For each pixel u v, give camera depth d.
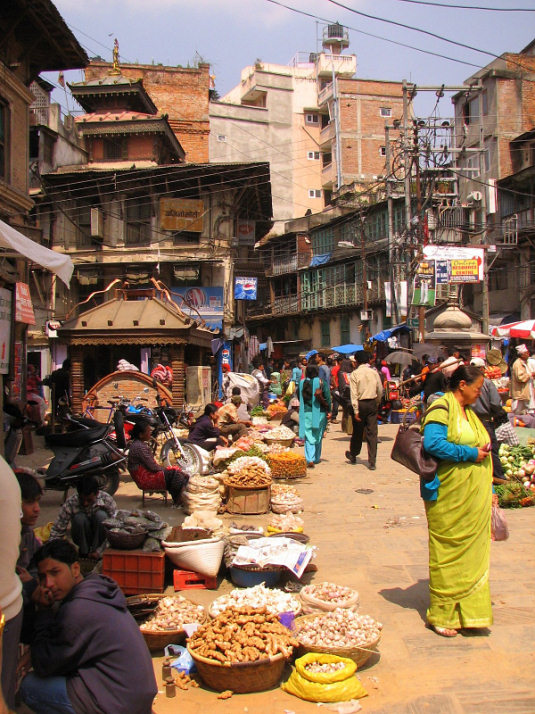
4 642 2.84
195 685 3.95
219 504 8.02
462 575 4.50
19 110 13.38
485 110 35.41
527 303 30.38
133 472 8.23
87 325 15.59
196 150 38.16
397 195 34.84
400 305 26.30
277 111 52.72
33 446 12.70
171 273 27.11
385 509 8.20
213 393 20.44
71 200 26.89
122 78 28.44
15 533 2.83
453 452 4.39
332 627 4.28
